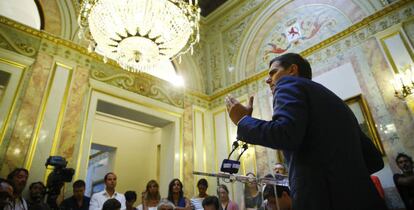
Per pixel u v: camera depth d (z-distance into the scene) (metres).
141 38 4.76
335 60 6.46
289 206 2.31
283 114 1.04
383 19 6.00
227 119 8.09
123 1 4.61
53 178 4.53
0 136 4.89
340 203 0.94
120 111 7.04
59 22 6.50
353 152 1.05
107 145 10.18
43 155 5.19
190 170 7.47
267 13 8.45
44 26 6.26
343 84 6.14
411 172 4.41
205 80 9.14
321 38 6.98
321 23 7.12
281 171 5.62
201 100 8.66
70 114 5.81
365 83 5.82
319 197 0.96
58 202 5.07
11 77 5.39
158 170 10.70
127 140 10.83
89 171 11.83
